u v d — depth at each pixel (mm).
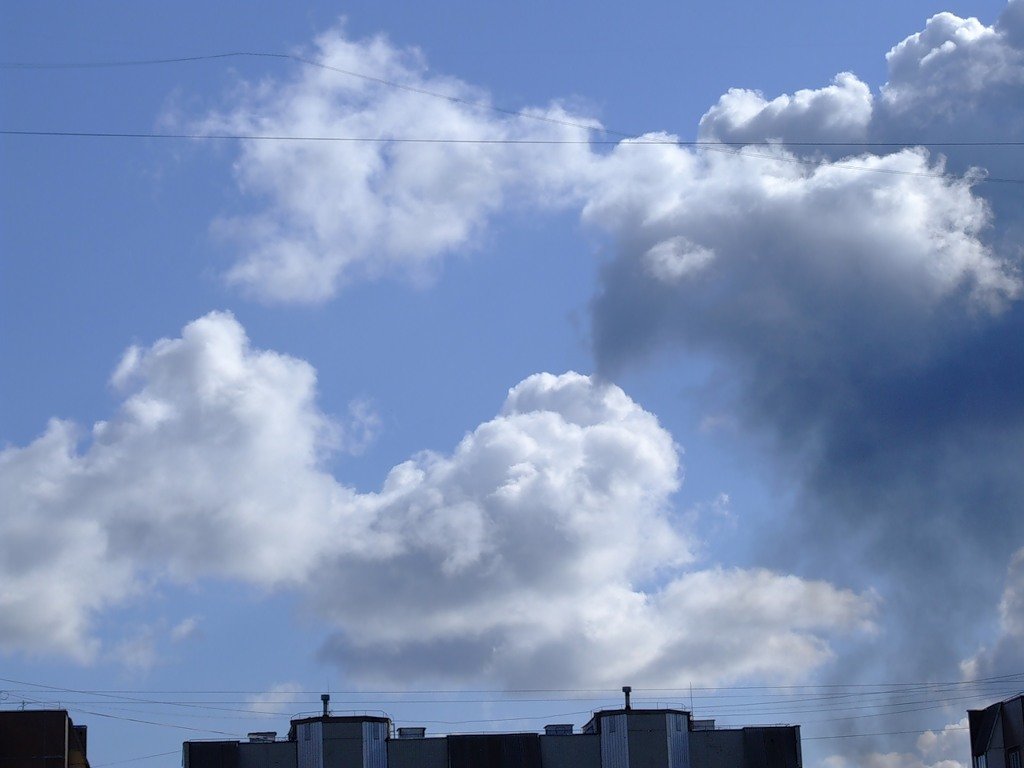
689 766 118312
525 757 118812
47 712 104375
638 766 117000
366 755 116750
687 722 119875
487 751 118625
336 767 116000
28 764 103250
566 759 118875
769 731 119250
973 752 120875
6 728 103812
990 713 119812
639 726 118250
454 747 118125
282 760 117250
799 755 118625
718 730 119250
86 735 114688
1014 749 114938
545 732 119812
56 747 103875
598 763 118625
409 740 118438
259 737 118938
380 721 118750
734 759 118438
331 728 117062
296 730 118500
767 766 118125
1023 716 113250
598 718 120125
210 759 116750
